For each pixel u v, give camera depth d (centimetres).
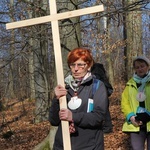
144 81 497
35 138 1107
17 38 727
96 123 330
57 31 343
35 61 1288
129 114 497
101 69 405
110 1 716
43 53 1187
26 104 1775
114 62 1756
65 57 619
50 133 672
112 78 1683
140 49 1503
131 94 503
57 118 351
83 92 340
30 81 1483
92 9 339
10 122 1455
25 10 778
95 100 334
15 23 353
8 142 1096
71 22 621
